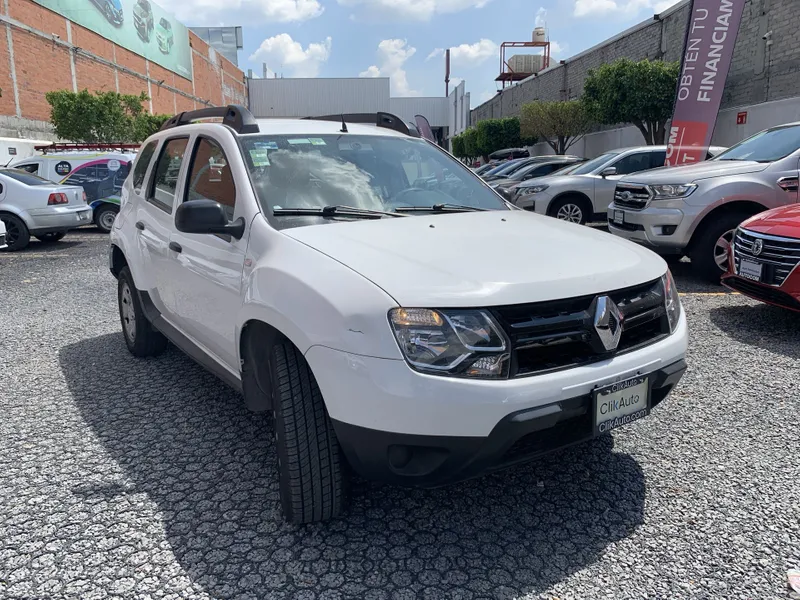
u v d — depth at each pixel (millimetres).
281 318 2422
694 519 2625
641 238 7223
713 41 10938
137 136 24938
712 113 11109
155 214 4102
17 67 24781
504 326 2213
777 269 4883
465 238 2742
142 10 39281
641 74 21391
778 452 3158
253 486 2941
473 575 2305
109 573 2328
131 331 4828
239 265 2883
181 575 2314
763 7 18438
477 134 37469
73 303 6996
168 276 3773
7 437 3508
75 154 14000
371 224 2904
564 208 11250
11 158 23000
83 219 12211
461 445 2168
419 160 3738
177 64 45969
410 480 2268
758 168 6832
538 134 29812
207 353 3473
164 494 2881
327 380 2258
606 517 2658
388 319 2170
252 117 3506
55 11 28031
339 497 2500
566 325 2314
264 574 2318
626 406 2453
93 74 31969
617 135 27219
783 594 2168
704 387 4016
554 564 2361
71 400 4039
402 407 2139
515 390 2170
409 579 2285
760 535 2502
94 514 2721
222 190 3287
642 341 2586
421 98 68625
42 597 2201
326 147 3488
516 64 44625
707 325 5387
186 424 3639
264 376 2830
